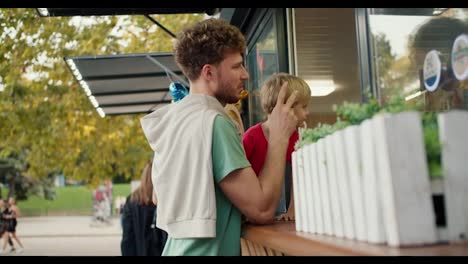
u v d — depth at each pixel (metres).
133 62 5.36
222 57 2.14
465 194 1.20
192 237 1.94
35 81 9.62
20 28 6.94
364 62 3.01
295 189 1.83
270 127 2.11
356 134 1.33
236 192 1.95
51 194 33.66
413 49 2.66
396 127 1.21
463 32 2.37
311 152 1.64
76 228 27.23
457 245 1.17
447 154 1.21
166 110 2.18
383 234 1.23
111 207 30.67
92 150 14.88
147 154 17.05
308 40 4.78
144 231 5.59
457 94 2.39
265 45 4.91
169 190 2.02
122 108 7.54
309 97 2.70
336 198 1.46
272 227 1.97
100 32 8.38
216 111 2.05
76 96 10.55
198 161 1.96
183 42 2.18
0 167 31.70
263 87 2.74
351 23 4.77
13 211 17.80
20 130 10.43
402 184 1.19
